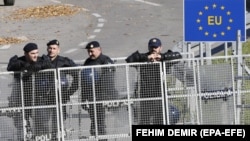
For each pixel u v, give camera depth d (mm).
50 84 38531
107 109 39062
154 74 39125
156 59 39031
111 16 98938
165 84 39188
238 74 39875
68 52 75312
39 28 90062
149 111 39312
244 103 39969
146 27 89812
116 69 38844
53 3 110750
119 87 39000
